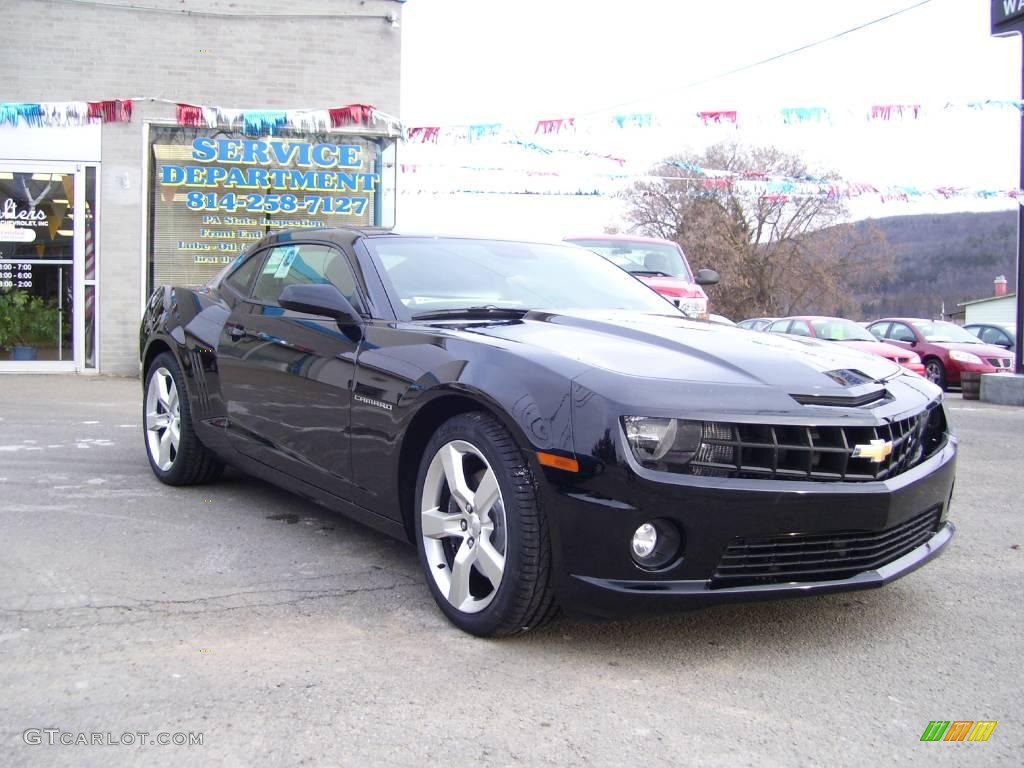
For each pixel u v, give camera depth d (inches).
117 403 340.5
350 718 97.7
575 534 108.0
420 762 89.2
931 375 644.1
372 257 157.5
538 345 123.3
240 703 100.4
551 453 109.0
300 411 154.4
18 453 237.8
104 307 440.1
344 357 144.8
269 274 182.1
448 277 158.6
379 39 459.5
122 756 89.0
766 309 1769.2
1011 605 139.6
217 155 443.2
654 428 106.7
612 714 100.4
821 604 138.9
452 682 107.1
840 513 111.1
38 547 156.0
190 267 449.1
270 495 197.6
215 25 443.8
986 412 420.8
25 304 435.8
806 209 1683.1
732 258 1672.0
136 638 117.8
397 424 130.9
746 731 97.6
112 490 199.6
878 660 117.6
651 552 108.2
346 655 114.2
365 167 460.1
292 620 125.4
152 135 440.5
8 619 123.3
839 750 94.1
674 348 126.3
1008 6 432.8
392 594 136.7
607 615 108.9
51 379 417.7
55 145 430.9
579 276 175.3
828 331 608.1
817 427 111.7
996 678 112.8
